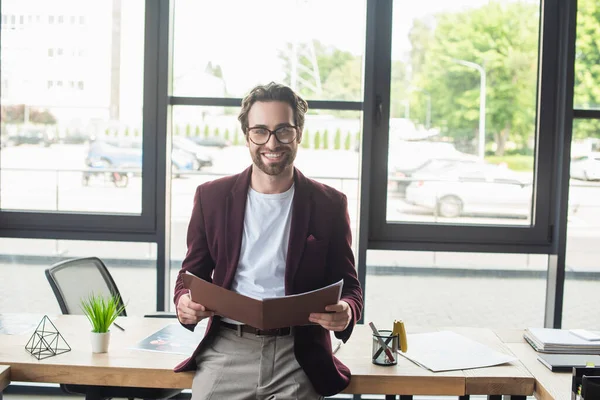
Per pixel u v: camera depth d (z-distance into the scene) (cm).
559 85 357
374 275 371
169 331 254
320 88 363
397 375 214
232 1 361
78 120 367
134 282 373
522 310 373
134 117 364
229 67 363
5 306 376
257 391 204
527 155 364
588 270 365
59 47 364
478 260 370
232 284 216
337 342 247
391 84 360
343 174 366
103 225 368
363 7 359
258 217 217
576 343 238
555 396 197
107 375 215
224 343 214
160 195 363
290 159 212
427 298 371
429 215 366
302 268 215
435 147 363
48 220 369
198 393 207
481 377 213
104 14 361
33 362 215
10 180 371
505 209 367
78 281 292
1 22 366
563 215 358
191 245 226
